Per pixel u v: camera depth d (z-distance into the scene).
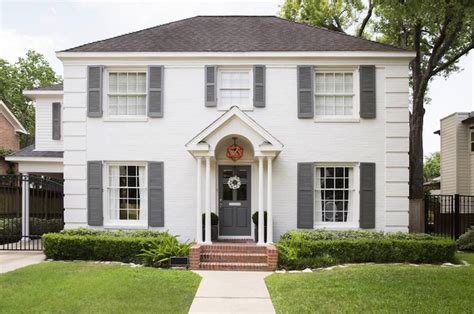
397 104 14.41
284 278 10.52
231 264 12.14
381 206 14.34
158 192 14.40
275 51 14.34
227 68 14.66
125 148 14.52
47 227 17.80
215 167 14.54
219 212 14.70
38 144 18.08
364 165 14.31
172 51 14.41
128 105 14.73
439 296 8.49
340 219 14.59
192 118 14.51
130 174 14.78
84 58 14.55
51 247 12.93
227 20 17.23
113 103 14.73
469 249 15.42
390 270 10.98
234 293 9.20
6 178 16.02
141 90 14.79
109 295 8.52
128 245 12.62
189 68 14.56
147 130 14.52
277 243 13.06
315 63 14.46
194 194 14.44
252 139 13.43
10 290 8.89
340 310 7.60
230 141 14.48
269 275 11.15
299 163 14.36
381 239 12.86
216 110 14.50
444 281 9.73
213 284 10.09
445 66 19.62
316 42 15.02
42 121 18.17
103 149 14.55
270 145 13.23
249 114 14.46
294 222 14.34
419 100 19.58
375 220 14.32
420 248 12.55
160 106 14.50
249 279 10.70
